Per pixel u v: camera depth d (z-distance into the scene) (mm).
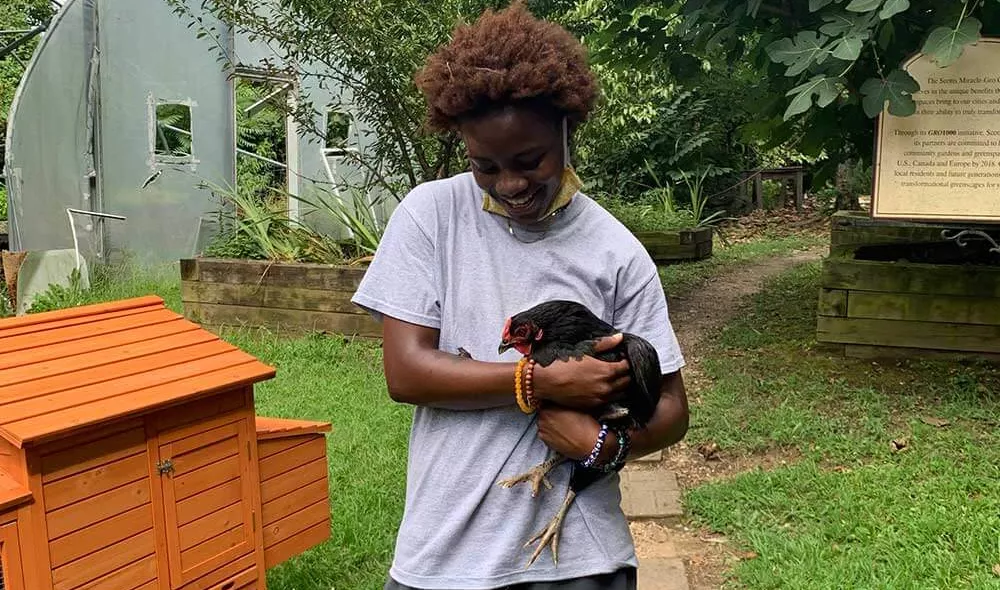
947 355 5926
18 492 2082
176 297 8844
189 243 10930
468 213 1787
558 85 1577
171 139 10812
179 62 10641
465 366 1661
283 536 2879
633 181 14031
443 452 1739
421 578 1718
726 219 14523
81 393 2271
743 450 4676
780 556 3502
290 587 3268
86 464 2225
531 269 1746
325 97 10852
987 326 5809
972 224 5598
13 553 2082
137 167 10266
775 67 5992
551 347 1646
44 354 2402
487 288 1740
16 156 9453
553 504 1726
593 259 1759
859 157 6750
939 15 5062
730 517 3939
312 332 7262
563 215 1769
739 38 6262
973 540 3459
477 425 1727
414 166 8266
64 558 2186
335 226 10250
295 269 7285
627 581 1774
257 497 2740
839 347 6211
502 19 1642
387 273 1772
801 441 4691
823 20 4891
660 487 4316
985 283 5777
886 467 4270
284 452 2881
